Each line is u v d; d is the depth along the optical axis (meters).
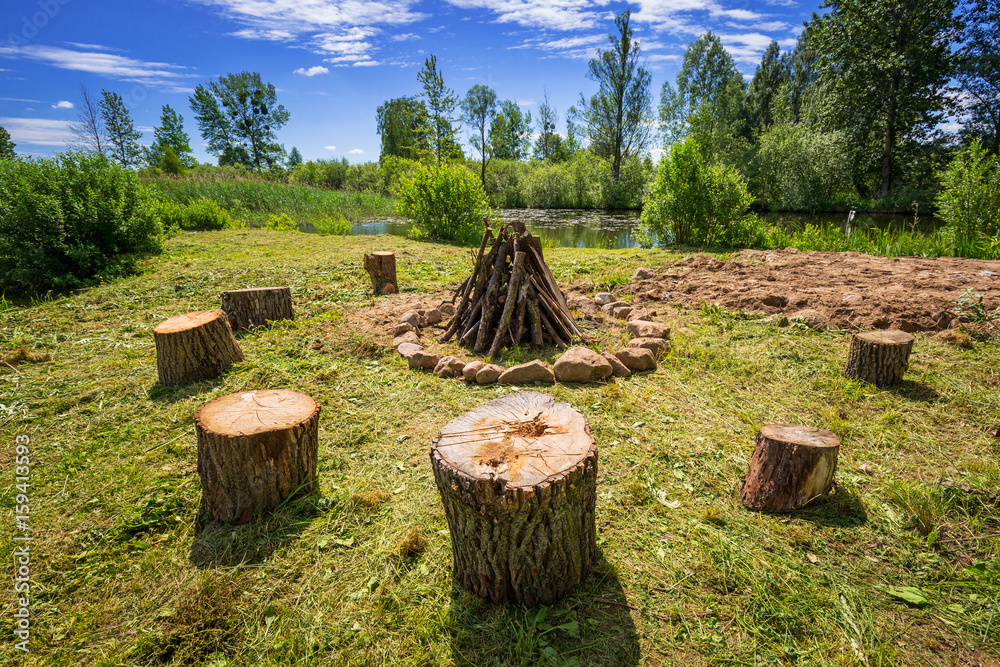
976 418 3.59
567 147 51.75
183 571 2.44
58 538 2.63
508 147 52.44
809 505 2.76
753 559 2.43
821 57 28.06
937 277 6.60
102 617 2.20
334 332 5.70
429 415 3.94
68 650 2.06
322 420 3.86
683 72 44.34
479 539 2.11
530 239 5.52
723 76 43.47
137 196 10.71
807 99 33.59
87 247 9.03
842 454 3.28
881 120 27.58
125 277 9.03
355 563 2.47
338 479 3.14
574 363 4.42
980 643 2.01
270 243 12.92
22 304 7.65
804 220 24.09
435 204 14.47
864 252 10.35
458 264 9.79
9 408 3.94
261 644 2.07
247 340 5.51
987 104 26.47
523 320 5.33
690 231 12.29
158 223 11.34
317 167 41.69
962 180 10.18
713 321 5.88
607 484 3.02
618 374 4.56
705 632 2.08
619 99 39.19
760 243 11.59
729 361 4.73
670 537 2.59
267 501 2.79
